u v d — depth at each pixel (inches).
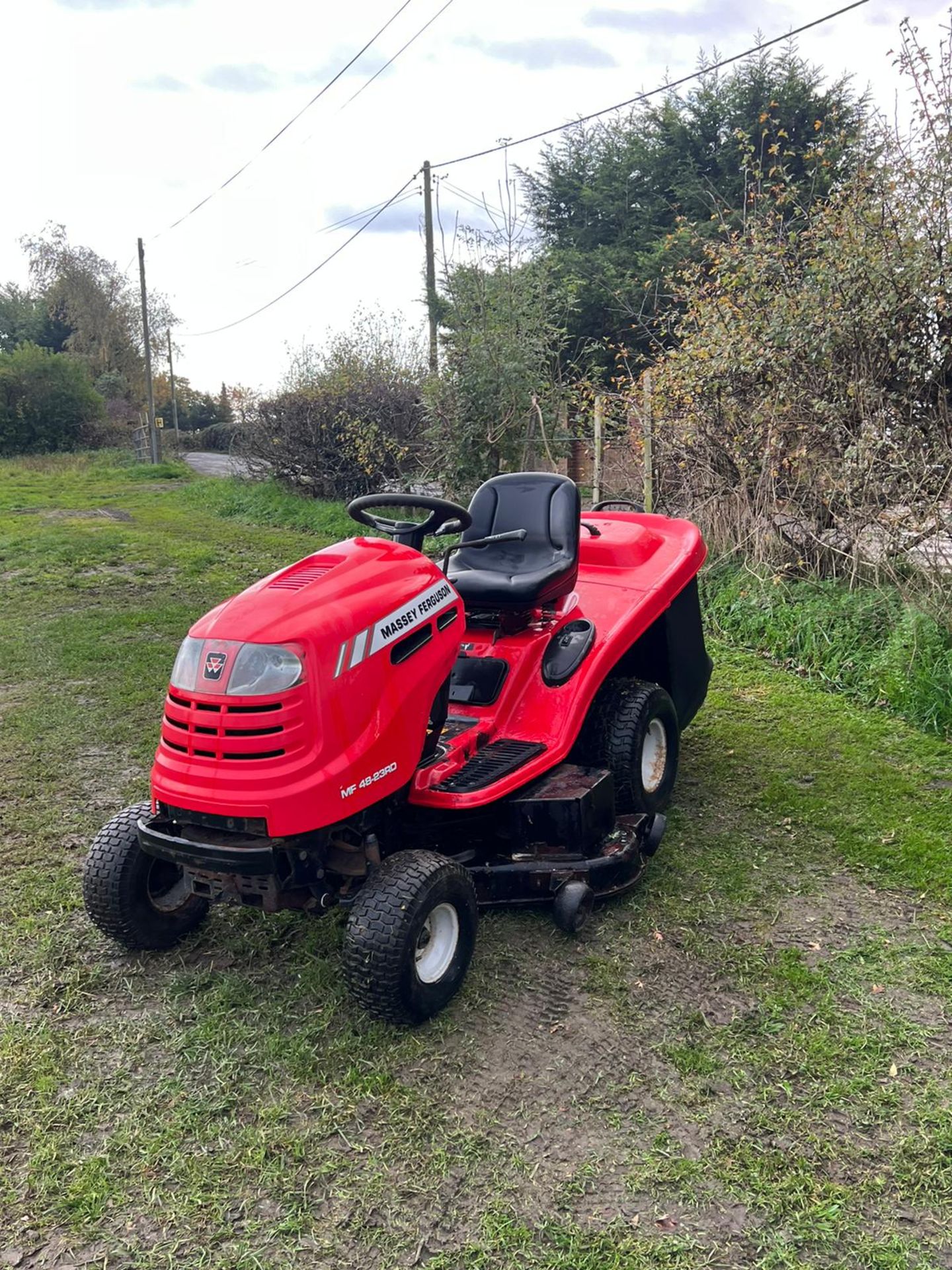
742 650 274.1
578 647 159.8
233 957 138.5
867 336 255.8
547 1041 119.4
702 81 798.5
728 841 169.2
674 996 127.3
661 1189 97.0
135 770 209.9
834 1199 95.2
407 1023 120.7
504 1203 95.6
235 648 115.7
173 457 1402.6
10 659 297.7
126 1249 91.9
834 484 265.1
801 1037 118.2
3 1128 107.0
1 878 162.6
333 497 653.9
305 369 703.1
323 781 113.1
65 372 1601.9
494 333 437.1
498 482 174.4
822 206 276.7
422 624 128.8
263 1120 107.4
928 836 166.7
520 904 140.1
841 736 213.2
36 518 669.3
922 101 243.8
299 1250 91.4
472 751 144.3
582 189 851.4
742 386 292.8
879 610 257.0
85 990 131.6
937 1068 113.0
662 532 205.5
